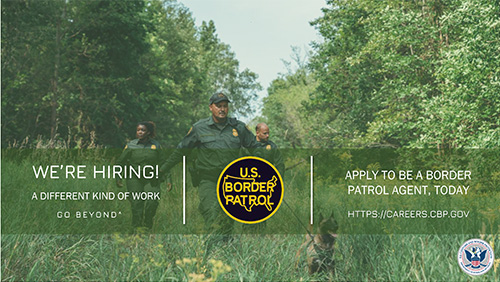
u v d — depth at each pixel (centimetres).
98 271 457
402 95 1492
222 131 606
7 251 440
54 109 2498
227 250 521
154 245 465
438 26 1484
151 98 2950
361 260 472
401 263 440
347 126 1994
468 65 1171
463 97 1207
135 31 2806
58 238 526
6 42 2431
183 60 3675
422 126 1321
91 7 2709
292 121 3372
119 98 2806
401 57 1509
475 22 1206
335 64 2091
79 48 2661
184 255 465
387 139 1673
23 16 2464
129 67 2859
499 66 1165
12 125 2466
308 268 485
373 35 1655
